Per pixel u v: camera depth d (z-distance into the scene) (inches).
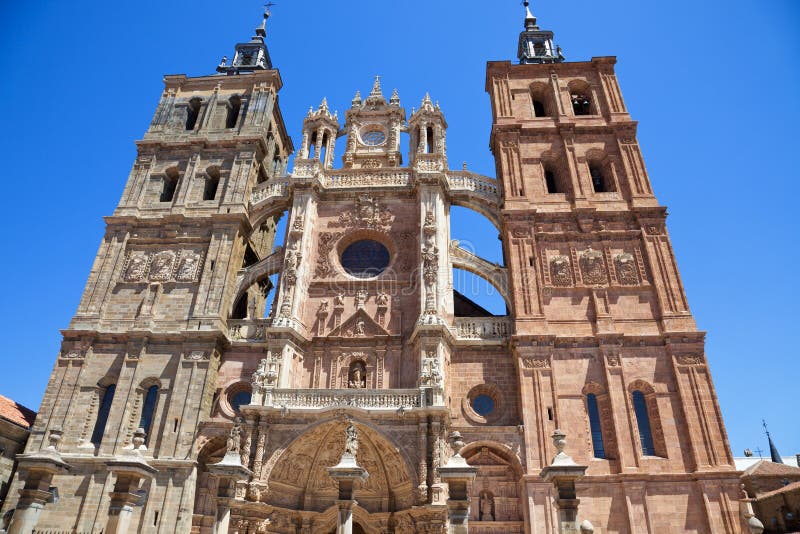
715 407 1366.9
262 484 1259.8
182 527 1293.1
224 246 1695.4
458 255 1706.4
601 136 1838.1
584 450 1346.0
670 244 1605.6
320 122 1924.2
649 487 1293.1
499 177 1860.2
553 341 1470.2
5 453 1405.0
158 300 1630.2
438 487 1205.7
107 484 1353.3
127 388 1488.7
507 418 1439.5
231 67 2347.4
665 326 1481.3
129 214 1781.5
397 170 1818.4
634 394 1434.5
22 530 790.5
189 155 1914.4
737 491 1269.7
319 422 1316.4
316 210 1769.2
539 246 1635.1
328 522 1379.2
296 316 1544.0
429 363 1371.8
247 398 1512.1
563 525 775.1
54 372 1534.2
